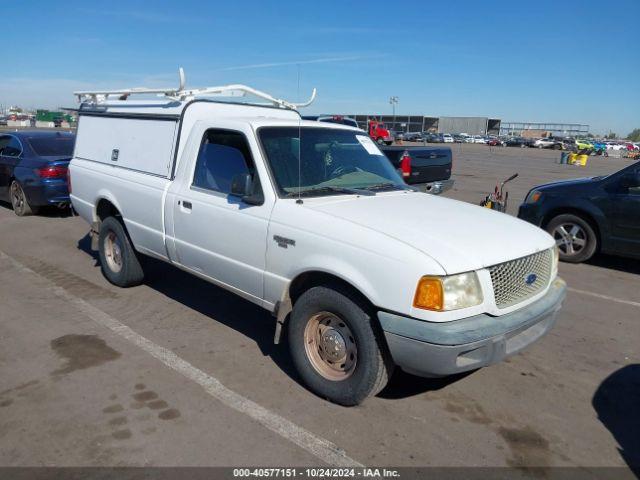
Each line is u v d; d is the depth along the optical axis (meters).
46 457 2.96
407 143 59.62
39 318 4.94
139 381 3.81
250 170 4.01
